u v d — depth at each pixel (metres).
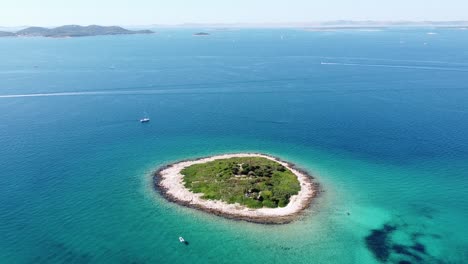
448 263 66.56
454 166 104.62
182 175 96.62
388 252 69.62
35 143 122.81
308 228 75.75
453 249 70.38
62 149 117.69
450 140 124.44
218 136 129.12
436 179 97.12
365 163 106.75
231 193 85.81
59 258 66.81
